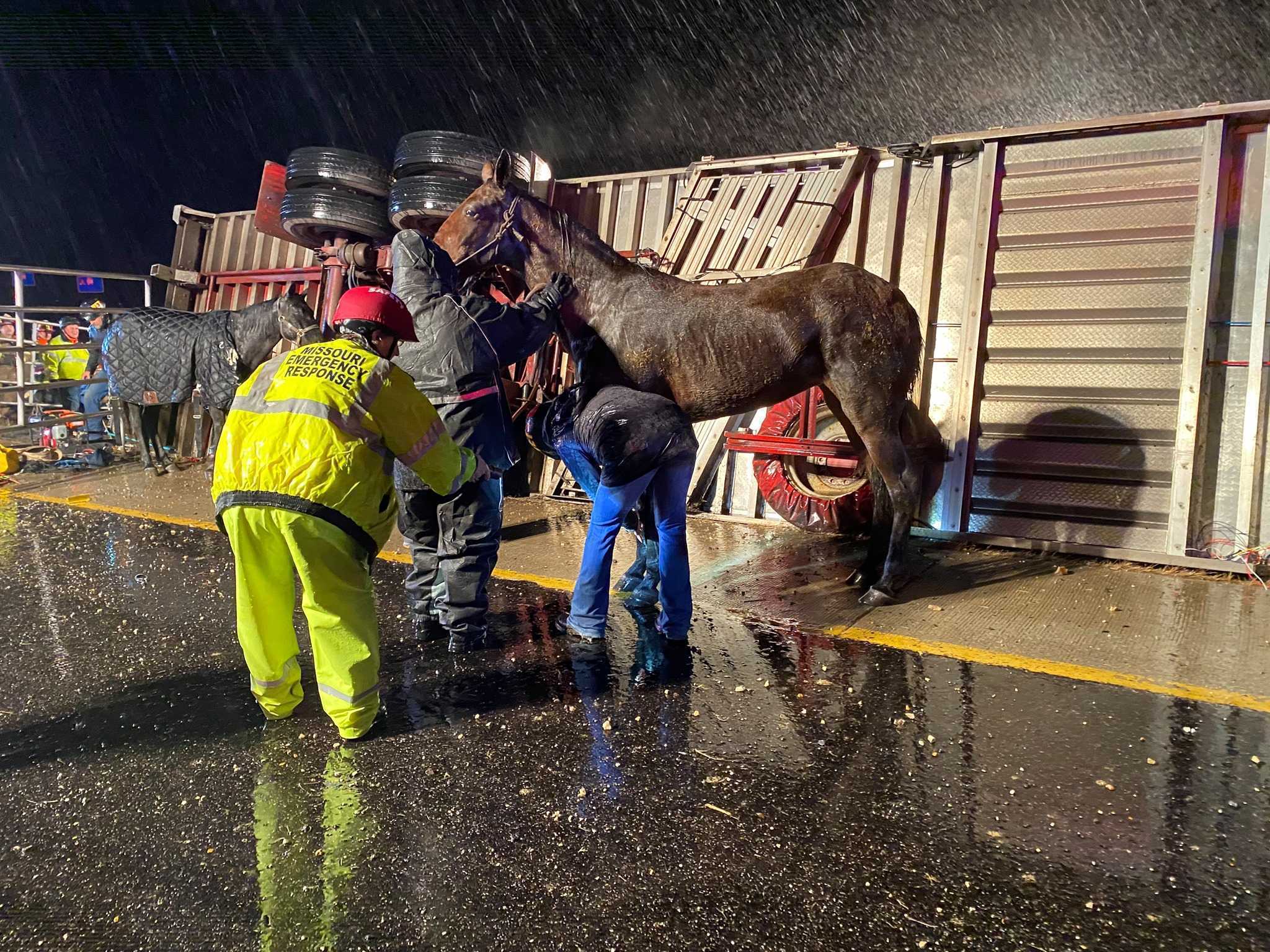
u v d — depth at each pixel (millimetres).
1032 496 6090
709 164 7719
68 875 2402
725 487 7281
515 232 4531
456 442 3898
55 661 4047
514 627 4469
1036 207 6137
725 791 2826
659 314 4434
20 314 9570
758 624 4488
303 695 3523
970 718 3348
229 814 2719
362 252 6977
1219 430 5605
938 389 6453
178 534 6629
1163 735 3191
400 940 2121
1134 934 2129
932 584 5203
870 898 2275
